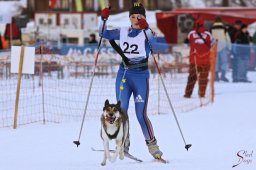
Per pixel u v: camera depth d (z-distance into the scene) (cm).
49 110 3067
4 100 3397
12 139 2303
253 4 9275
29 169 1758
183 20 6019
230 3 9094
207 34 3712
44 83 4206
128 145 1864
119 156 1839
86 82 4369
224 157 1936
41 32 5925
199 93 3706
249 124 2659
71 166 1797
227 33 4919
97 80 4572
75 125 2642
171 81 4506
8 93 3656
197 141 2253
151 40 1864
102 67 4925
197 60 3691
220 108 3247
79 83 4288
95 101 3412
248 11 6147
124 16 6612
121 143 1777
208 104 3428
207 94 3875
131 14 1866
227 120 2786
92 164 1834
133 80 1886
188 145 1938
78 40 6053
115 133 1755
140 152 2058
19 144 2200
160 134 2414
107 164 1834
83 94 3688
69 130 2509
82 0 8131
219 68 4547
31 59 2577
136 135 2378
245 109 3194
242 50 4522
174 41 6091
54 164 1836
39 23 6462
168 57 5122
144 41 1870
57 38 5884
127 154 1864
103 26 1884
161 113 3034
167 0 8750
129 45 1873
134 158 1870
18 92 2578
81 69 4834
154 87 4128
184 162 1862
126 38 1877
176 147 2141
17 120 2767
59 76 4559
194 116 2933
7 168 1777
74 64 4803
